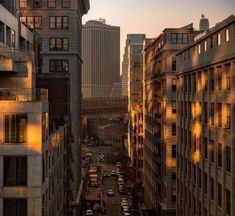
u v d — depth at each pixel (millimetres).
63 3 86438
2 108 32156
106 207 115812
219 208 42594
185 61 59062
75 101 85500
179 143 63312
